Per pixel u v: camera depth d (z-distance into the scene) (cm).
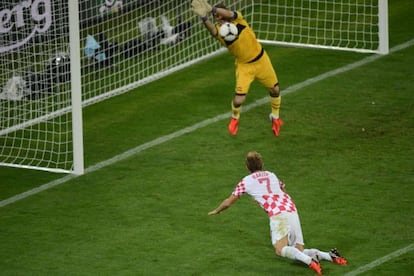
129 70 5459
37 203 4319
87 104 5238
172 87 5406
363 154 4641
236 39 4306
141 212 4212
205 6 4275
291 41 5853
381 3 5572
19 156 4788
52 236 4041
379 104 5109
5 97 4922
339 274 3709
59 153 4766
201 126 4975
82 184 4472
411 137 4775
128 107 5212
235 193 3762
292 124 4953
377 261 3788
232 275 3722
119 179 4503
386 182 4391
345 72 5466
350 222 4078
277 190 3762
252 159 3803
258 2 6153
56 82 4978
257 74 4409
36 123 5016
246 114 5078
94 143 4850
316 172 4500
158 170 4572
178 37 5688
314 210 4178
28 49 4909
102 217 4178
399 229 4012
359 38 5812
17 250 3938
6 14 4862
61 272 3772
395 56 5612
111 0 5412
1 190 4450
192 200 4300
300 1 6138
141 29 5519
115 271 3766
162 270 3766
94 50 5334
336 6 6100
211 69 5606
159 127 4988
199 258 3844
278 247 3706
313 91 5272
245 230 4050
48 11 4891
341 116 5012
